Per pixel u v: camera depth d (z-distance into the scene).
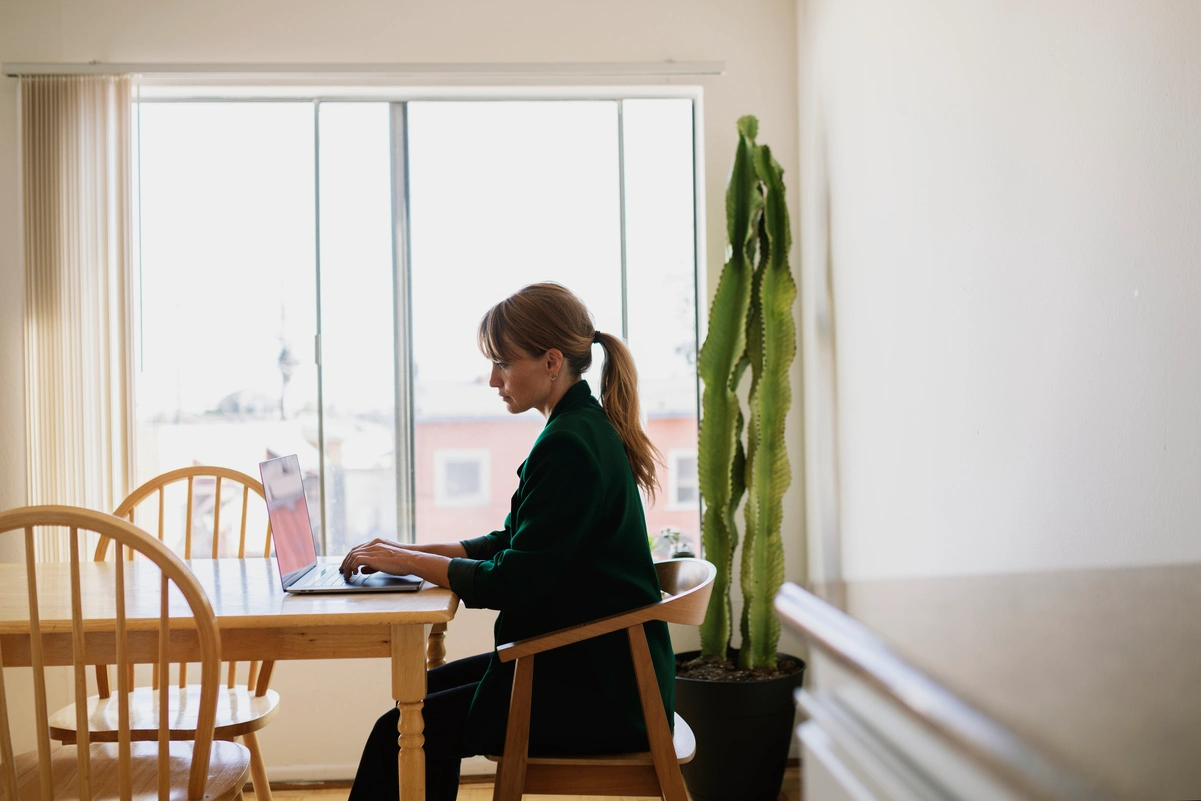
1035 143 1.57
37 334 2.75
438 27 2.88
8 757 1.40
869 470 2.37
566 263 3.04
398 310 2.98
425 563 1.69
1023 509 1.61
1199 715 0.27
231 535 2.95
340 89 2.92
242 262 2.98
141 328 2.93
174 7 2.83
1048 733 0.26
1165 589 0.44
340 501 2.96
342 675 2.82
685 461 3.07
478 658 1.93
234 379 2.96
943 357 1.93
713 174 2.93
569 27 2.90
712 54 2.93
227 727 1.86
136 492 2.26
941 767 0.29
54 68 2.77
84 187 2.79
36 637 1.36
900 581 0.47
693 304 3.06
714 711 2.45
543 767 1.59
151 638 1.53
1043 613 0.40
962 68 1.83
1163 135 1.24
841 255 2.58
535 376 1.75
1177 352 1.22
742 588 2.62
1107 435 1.37
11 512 1.34
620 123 3.05
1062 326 1.49
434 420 3.00
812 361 2.85
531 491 1.63
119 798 1.42
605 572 1.63
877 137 2.29
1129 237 1.32
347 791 2.74
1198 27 1.17
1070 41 1.46
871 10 2.31
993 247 1.71
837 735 0.38
